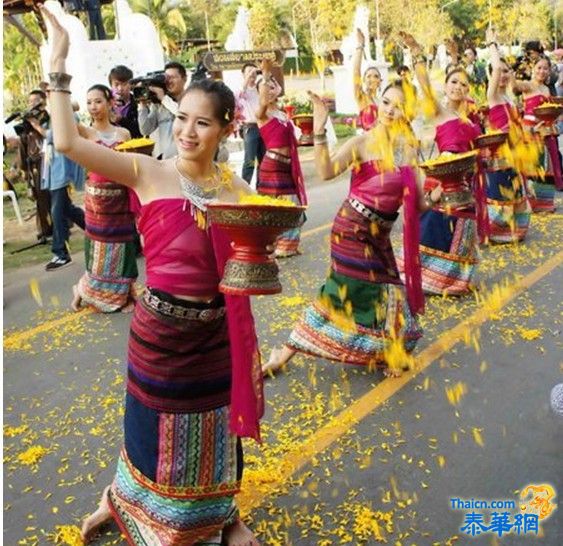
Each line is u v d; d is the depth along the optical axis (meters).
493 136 5.21
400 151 3.80
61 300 6.02
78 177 7.10
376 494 2.93
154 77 6.28
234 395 2.33
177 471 2.38
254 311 5.31
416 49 5.31
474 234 5.30
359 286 3.85
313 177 12.28
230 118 2.32
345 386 3.91
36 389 4.16
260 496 2.94
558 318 4.77
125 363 4.49
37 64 23.41
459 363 4.15
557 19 22.36
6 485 3.14
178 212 2.26
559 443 3.24
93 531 2.73
